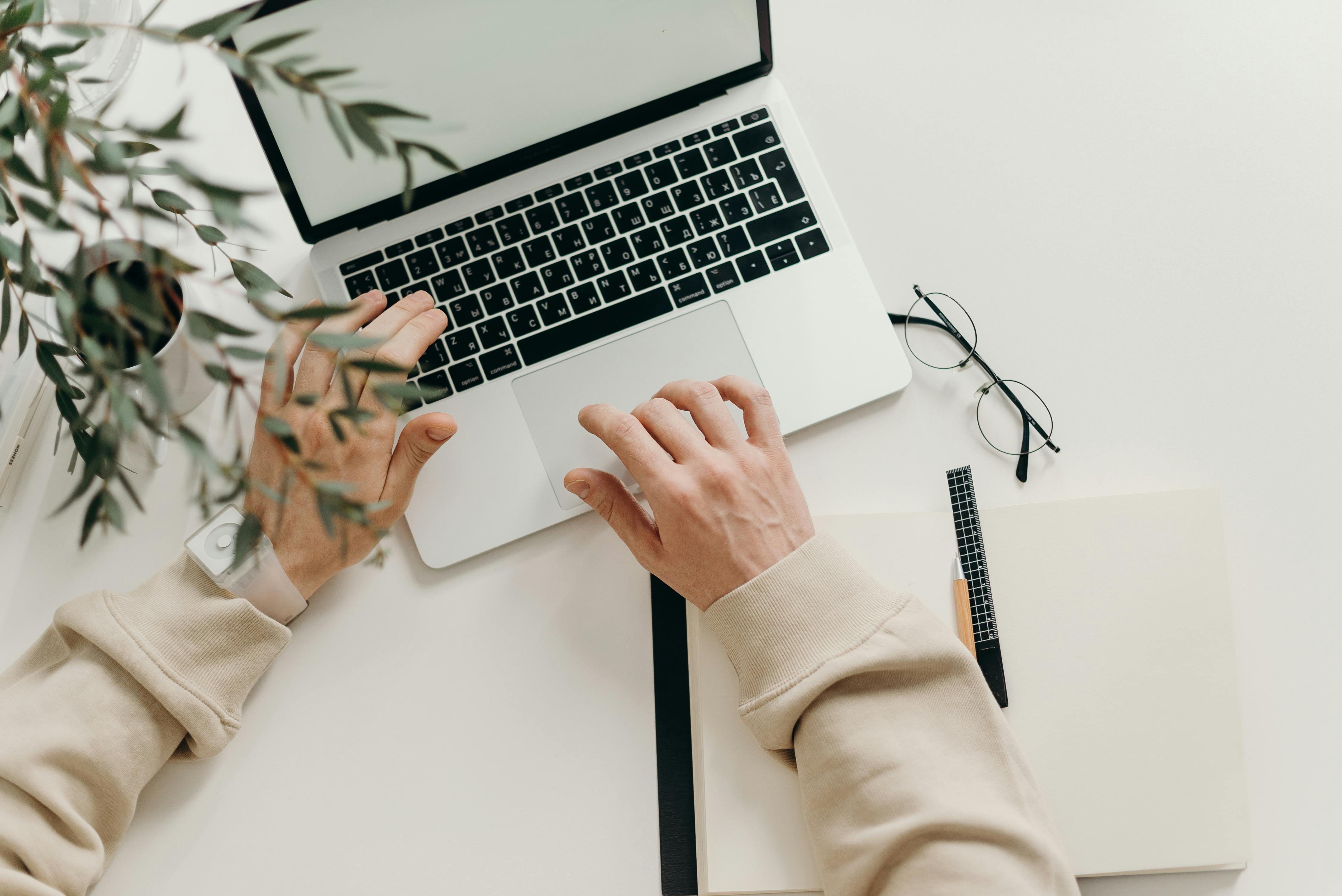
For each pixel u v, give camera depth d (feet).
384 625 2.37
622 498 2.26
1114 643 2.26
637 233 2.50
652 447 2.20
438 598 2.39
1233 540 2.44
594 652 2.36
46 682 2.03
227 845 2.24
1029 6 2.79
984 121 2.73
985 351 2.57
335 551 2.22
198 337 1.09
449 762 2.30
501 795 2.28
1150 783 2.17
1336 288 2.59
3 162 1.10
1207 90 2.73
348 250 2.48
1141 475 2.49
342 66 2.15
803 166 2.56
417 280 2.47
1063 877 1.87
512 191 2.50
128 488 1.17
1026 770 2.00
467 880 2.24
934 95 2.75
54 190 1.08
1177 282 2.60
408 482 2.29
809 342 2.48
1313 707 2.32
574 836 2.26
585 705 2.33
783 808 2.17
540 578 2.40
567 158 2.53
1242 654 2.36
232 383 1.14
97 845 2.01
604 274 2.48
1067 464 2.49
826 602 2.09
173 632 2.06
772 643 2.08
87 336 1.13
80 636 2.09
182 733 2.10
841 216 2.54
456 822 2.27
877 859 1.88
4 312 1.25
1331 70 2.73
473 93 2.32
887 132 2.72
